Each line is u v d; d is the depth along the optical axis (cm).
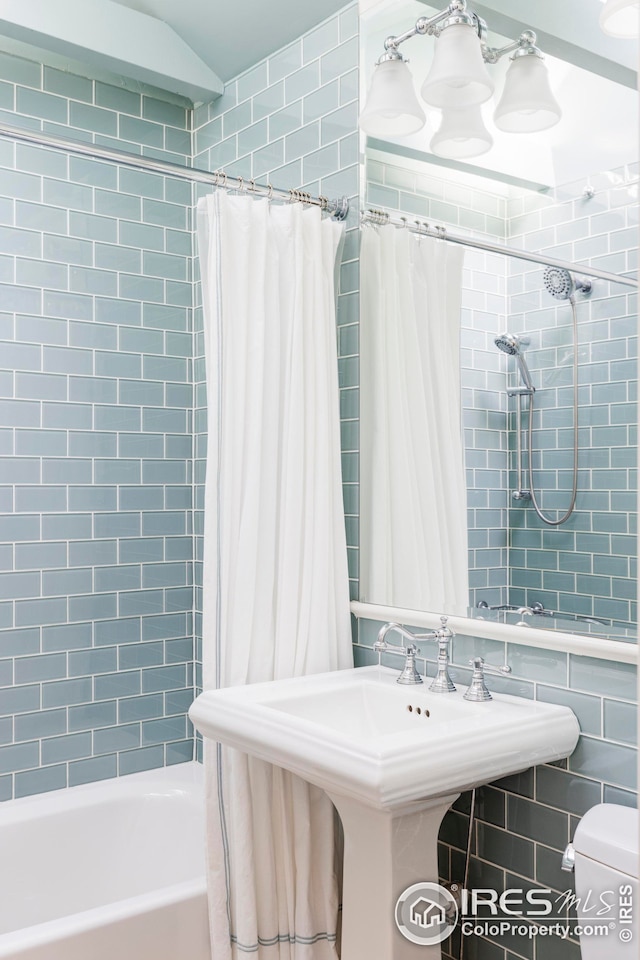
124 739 290
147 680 296
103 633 286
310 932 212
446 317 210
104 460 286
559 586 183
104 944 191
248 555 215
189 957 204
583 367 177
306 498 225
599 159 173
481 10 196
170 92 305
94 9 265
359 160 239
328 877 217
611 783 172
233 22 268
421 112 214
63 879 254
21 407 268
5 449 265
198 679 307
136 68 278
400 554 225
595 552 175
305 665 221
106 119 290
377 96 213
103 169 287
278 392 224
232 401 217
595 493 175
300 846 213
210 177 219
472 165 202
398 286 226
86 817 261
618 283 170
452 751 158
